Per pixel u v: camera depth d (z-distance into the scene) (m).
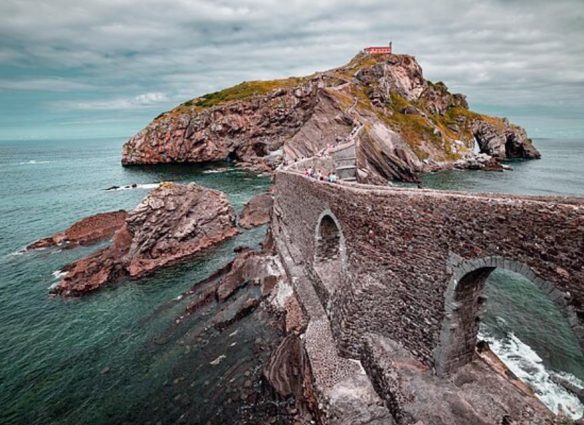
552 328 21.83
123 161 126.38
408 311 14.96
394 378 14.02
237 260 32.06
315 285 23.45
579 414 15.34
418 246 14.20
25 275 34.06
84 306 27.94
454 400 12.91
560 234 9.67
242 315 24.17
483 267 11.83
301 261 27.47
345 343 16.91
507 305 24.52
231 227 43.97
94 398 18.41
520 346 20.16
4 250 41.19
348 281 17.83
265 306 24.64
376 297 16.16
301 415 15.54
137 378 19.61
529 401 13.07
